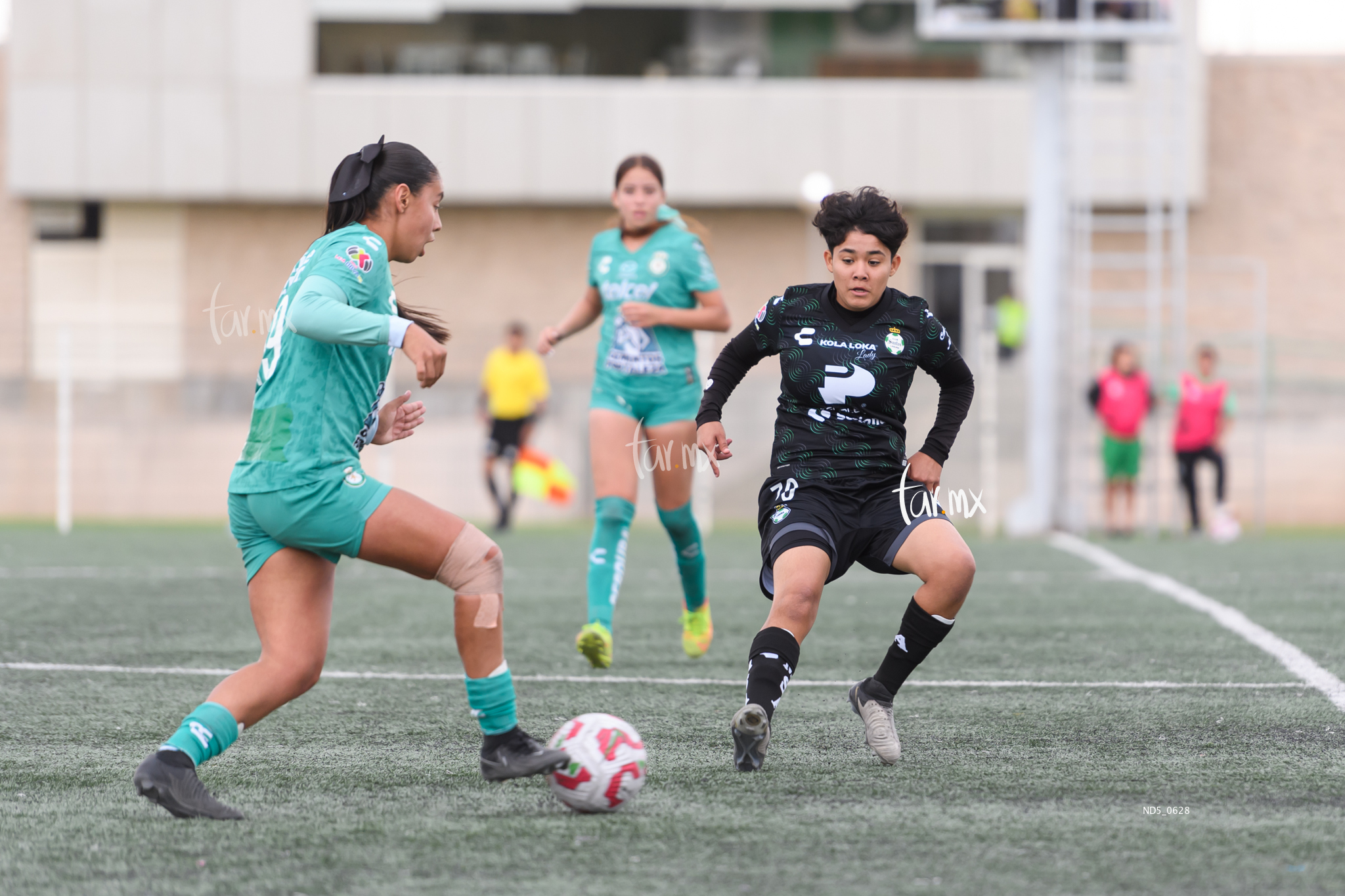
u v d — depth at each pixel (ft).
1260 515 209.67
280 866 36.04
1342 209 260.21
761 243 264.31
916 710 59.21
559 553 141.79
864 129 257.14
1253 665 71.15
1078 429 200.13
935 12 168.25
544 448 214.90
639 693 63.82
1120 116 250.78
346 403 40.50
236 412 221.46
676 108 257.96
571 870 35.68
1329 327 260.62
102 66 256.32
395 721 56.65
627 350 72.23
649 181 72.59
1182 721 56.39
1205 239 261.03
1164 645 78.38
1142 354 233.14
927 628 47.14
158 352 222.89
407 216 42.39
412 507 40.91
